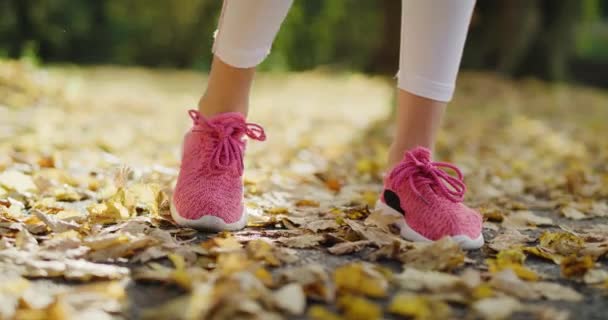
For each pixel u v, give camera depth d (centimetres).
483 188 279
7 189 208
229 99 176
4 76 511
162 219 175
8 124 381
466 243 162
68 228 164
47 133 359
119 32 1107
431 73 168
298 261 149
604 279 141
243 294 115
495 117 676
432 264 146
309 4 1203
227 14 165
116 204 180
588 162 411
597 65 1362
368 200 231
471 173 328
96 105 542
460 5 163
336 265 147
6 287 122
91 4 1080
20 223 163
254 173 269
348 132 517
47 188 215
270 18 165
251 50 169
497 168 361
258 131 179
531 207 244
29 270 134
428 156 170
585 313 125
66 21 1030
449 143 468
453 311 123
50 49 1043
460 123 607
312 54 1213
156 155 337
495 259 157
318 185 274
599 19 1795
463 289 129
